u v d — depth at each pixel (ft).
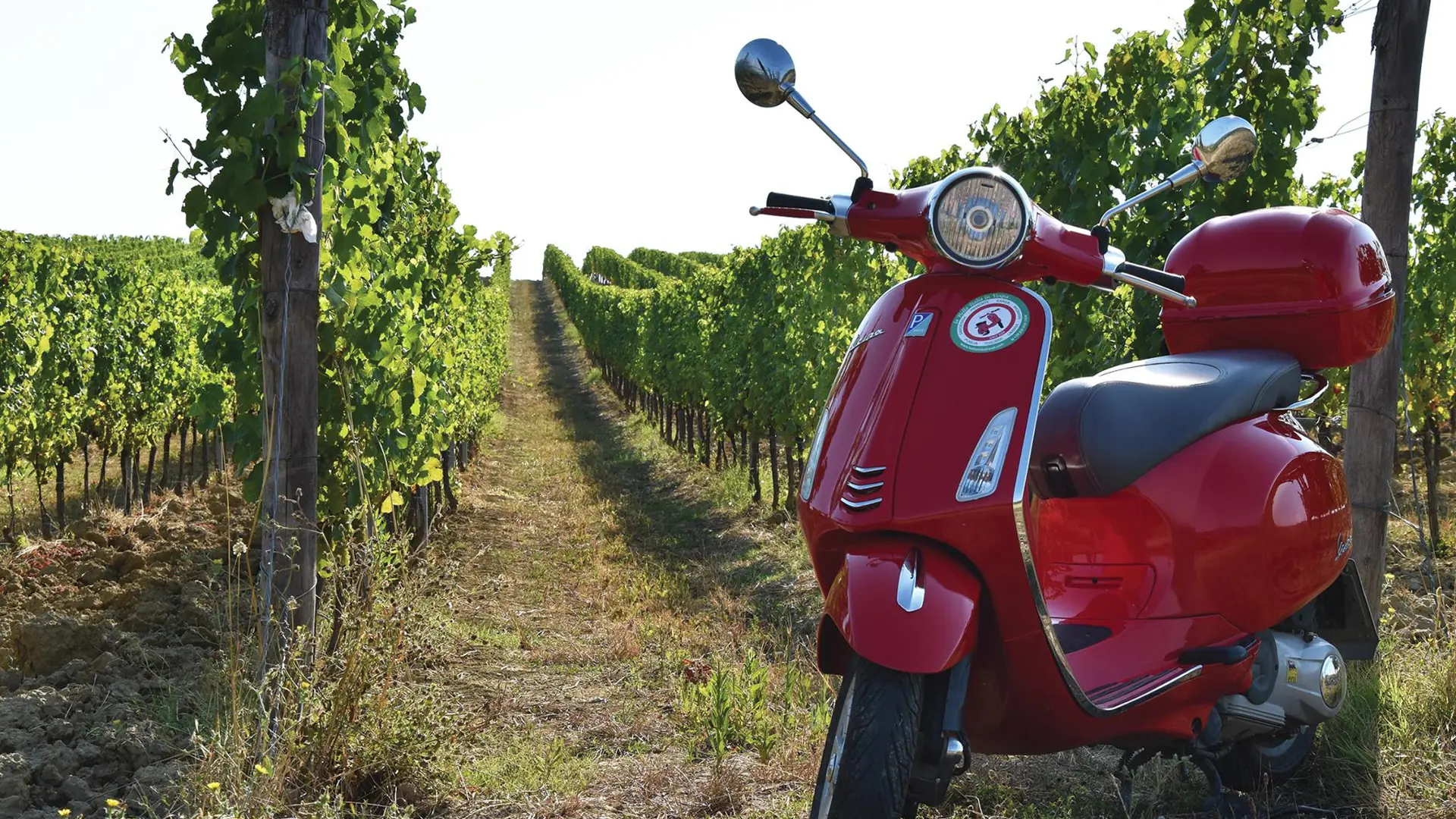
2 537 32.24
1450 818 10.44
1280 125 17.48
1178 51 19.53
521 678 17.83
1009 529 7.83
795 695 15.51
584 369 119.65
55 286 34.53
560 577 26.94
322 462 17.17
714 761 13.43
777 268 39.24
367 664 12.84
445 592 19.58
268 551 13.51
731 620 21.84
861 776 7.48
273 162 13.29
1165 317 11.97
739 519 37.24
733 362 45.65
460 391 35.86
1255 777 11.16
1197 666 9.57
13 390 29.91
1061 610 10.31
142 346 37.11
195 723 12.89
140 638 17.85
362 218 17.74
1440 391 29.89
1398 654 14.42
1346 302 11.01
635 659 18.98
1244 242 11.47
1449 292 28.81
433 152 30.01
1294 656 10.75
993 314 8.68
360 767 12.35
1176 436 10.21
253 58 13.41
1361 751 11.65
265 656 12.85
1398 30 14.71
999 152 22.74
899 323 9.03
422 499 29.73
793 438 36.35
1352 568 11.76
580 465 52.60
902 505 8.05
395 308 20.53
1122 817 10.98
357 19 15.39
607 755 14.23
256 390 16.48
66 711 14.34
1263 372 10.84
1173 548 10.10
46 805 11.73
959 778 12.07
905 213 9.19
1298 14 17.13
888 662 7.43
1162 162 18.81
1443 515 28.55
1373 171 15.03
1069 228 9.50
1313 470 10.75
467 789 12.67
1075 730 8.70
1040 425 10.59
